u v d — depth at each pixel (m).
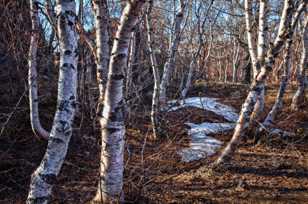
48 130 8.27
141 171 6.64
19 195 5.96
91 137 8.03
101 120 5.04
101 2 5.50
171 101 13.27
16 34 8.49
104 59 5.54
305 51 12.06
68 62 3.90
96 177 6.54
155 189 6.14
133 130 9.39
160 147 8.30
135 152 7.95
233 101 14.53
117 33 4.66
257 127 9.16
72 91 3.95
